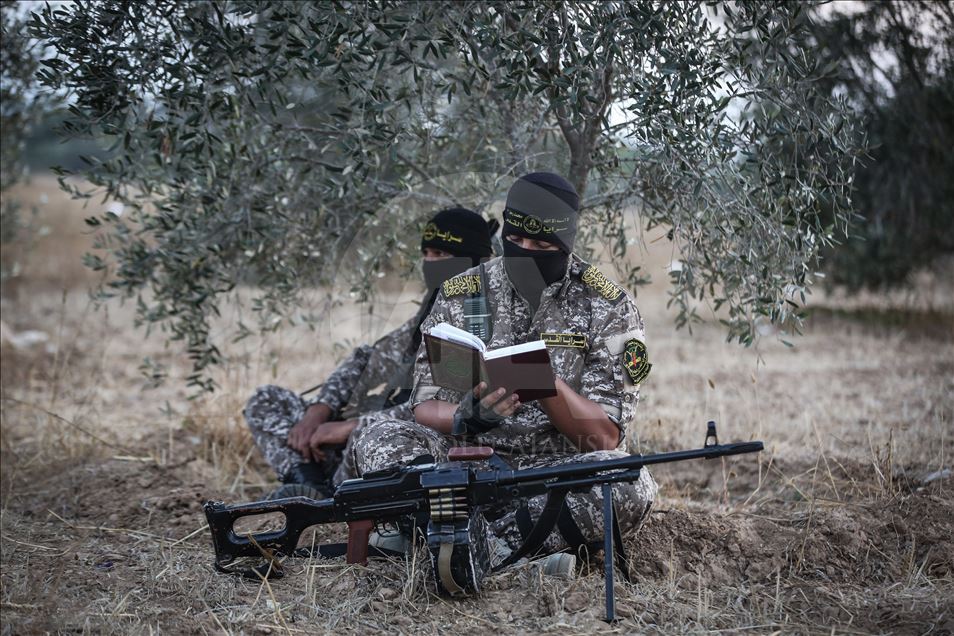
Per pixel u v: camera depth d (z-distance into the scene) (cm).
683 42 359
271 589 313
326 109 433
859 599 311
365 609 304
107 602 308
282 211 456
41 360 775
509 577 317
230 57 371
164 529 399
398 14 376
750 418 568
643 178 410
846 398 636
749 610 305
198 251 450
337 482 385
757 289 388
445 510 290
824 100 369
